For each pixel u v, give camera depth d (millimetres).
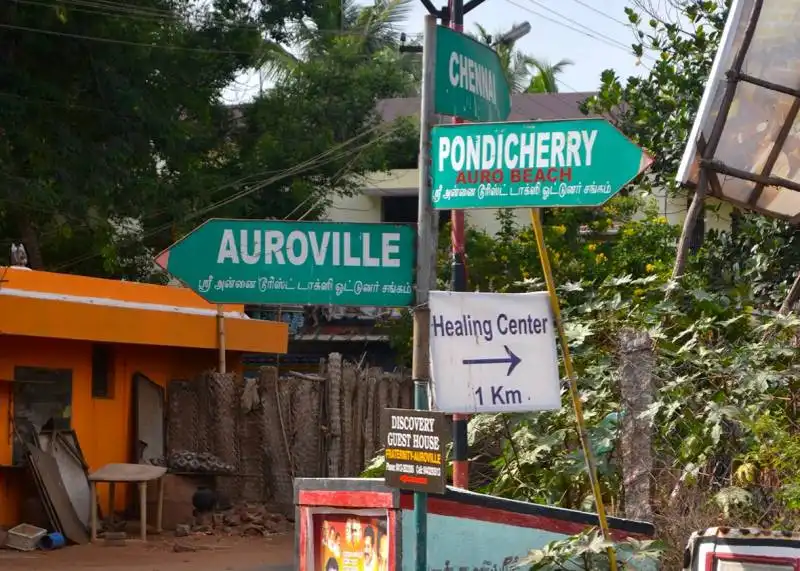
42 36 15102
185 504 15148
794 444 7223
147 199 18734
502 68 6449
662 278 9875
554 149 5023
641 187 13250
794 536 5160
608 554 5516
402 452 5039
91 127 16219
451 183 5191
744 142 8406
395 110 30453
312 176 24156
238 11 20234
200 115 22000
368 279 5441
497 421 8023
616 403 7535
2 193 15156
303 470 16375
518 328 5137
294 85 24547
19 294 13867
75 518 13852
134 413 16125
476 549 6000
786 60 8258
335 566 5867
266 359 27828
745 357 7508
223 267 5445
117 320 15055
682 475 7227
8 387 14008
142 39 17094
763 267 11273
